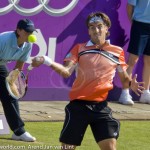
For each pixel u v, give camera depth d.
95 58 17.92
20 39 22.02
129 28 35.34
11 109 23.69
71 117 17.70
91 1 34.34
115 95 35.16
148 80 34.97
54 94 33.94
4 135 24.83
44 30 33.41
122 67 18.20
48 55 33.62
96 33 17.92
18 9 32.69
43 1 33.16
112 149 17.47
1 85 23.53
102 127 17.64
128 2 33.72
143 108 33.12
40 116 28.70
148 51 34.41
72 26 34.06
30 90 33.31
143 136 25.97
